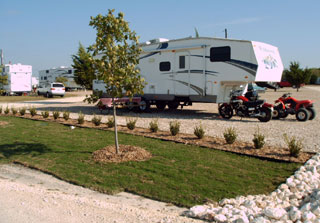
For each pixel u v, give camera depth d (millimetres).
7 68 35594
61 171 5789
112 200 4520
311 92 34125
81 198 4402
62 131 9742
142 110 15188
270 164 6023
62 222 3562
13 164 6418
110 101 14141
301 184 4750
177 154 6758
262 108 11703
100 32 6219
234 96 12250
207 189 4809
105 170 5770
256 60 11125
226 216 3715
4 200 4254
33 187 5012
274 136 8727
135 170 5727
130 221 3607
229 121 11914
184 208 4242
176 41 13281
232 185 4965
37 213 3809
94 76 6453
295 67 36062
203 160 6301
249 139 8312
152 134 9008
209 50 12258
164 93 13961
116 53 6223
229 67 11781
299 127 10297
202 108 17625
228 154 6773
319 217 3596
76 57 24234
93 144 7852
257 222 3434
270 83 13219
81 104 21734
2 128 10414
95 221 3590
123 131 9594
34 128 10367
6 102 24297
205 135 8844
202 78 12586
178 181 5160
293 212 3602
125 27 6387
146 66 14523
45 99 28188
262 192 4688
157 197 4562
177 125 8859
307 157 6402
